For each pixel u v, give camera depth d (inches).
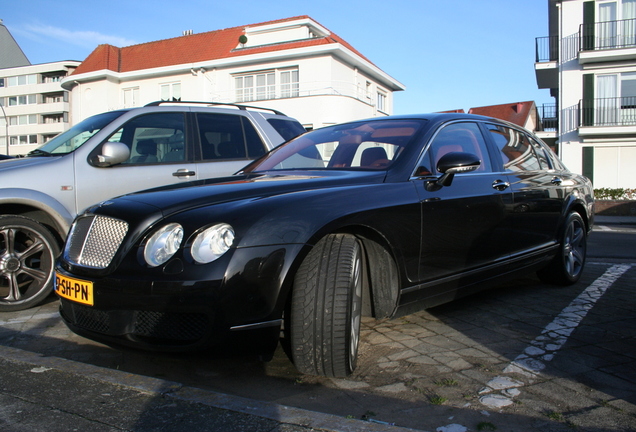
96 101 1194.6
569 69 895.1
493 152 154.2
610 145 877.2
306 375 102.7
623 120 863.1
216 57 1103.6
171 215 94.3
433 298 123.2
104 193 169.9
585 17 874.1
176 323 88.4
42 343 124.1
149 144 185.0
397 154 125.6
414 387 96.4
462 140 143.9
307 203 97.6
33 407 77.9
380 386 97.1
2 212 156.7
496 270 144.5
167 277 86.7
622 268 234.5
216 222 89.6
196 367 107.6
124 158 168.7
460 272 130.3
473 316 147.8
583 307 158.6
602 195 845.2
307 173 125.4
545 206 167.9
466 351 117.2
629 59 852.0
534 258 163.6
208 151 197.9
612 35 861.2
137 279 88.8
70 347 121.0
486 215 137.9
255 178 121.6
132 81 1182.3
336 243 96.8
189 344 87.2
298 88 1009.5
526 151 175.6
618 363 110.4
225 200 98.1
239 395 93.4
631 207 737.0
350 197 104.3
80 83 1212.5
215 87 1088.8
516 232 152.3
